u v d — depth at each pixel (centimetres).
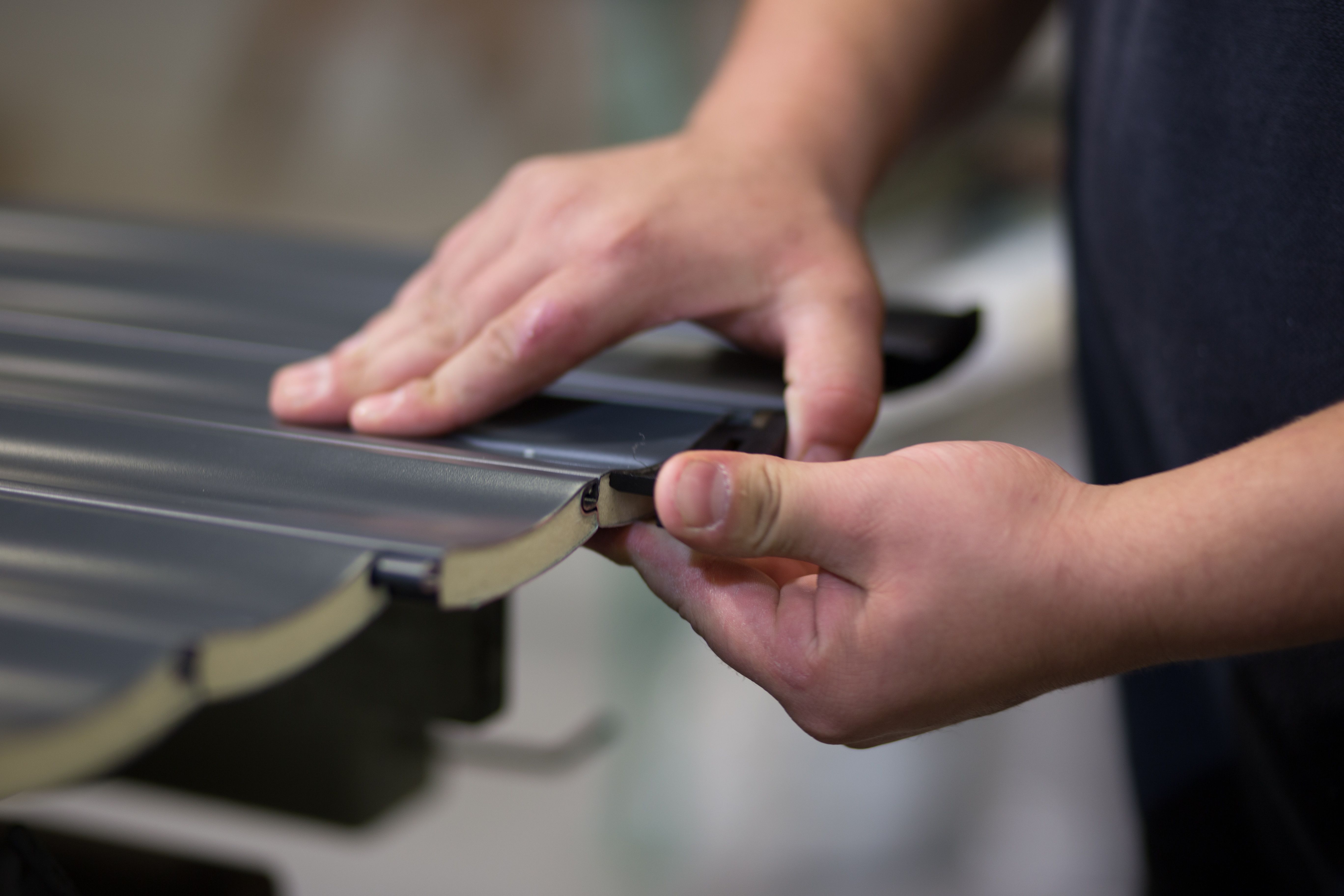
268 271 100
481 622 89
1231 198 85
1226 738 94
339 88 329
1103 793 183
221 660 68
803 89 93
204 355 90
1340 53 80
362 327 94
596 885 162
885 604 77
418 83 322
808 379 85
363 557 71
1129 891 161
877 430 244
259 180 292
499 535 73
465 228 91
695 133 91
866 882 163
